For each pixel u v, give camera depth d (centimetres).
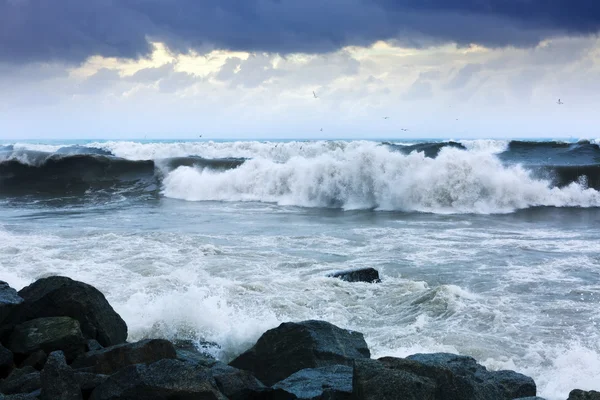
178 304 1009
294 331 810
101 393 599
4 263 1369
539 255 1488
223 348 909
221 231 1831
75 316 848
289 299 1105
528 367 821
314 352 776
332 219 2103
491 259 1443
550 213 2225
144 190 2931
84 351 794
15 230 1827
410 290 1159
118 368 727
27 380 673
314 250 1548
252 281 1227
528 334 941
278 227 1916
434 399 581
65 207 2455
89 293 873
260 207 2445
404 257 1466
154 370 604
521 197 2392
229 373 663
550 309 1063
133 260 1405
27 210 2359
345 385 638
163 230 1847
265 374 792
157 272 1294
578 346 890
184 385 585
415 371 619
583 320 1006
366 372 580
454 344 897
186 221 2047
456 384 598
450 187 2367
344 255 1488
